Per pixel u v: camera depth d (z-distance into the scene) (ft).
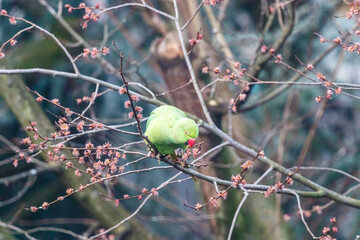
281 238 29.60
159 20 28.60
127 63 30.12
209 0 19.22
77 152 15.92
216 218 29.60
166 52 26.45
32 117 26.96
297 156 40.65
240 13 39.14
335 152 40.75
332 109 41.70
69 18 38.11
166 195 43.04
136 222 30.19
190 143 15.15
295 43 37.24
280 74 35.88
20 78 28.09
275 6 25.88
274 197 30.17
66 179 28.30
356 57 39.55
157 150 16.12
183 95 26.45
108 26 39.93
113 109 39.19
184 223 39.47
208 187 28.71
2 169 37.04
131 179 46.60
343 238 39.68
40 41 36.58
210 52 27.02
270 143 37.93
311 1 36.32
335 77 35.86
